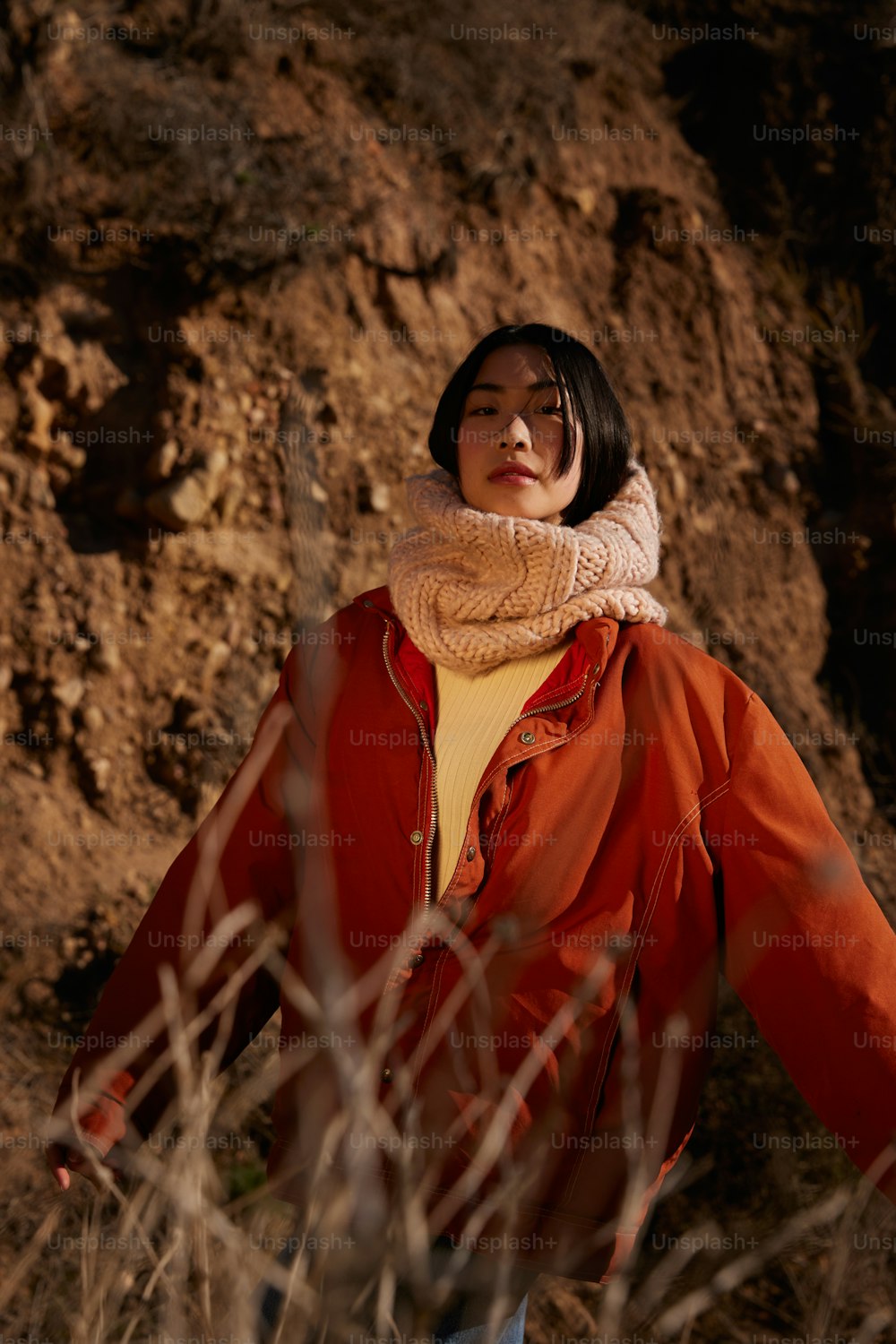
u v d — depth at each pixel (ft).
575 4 16.01
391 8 14.80
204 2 13.39
